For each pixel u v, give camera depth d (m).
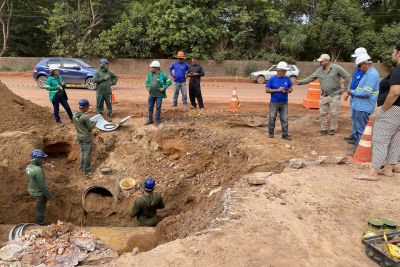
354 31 31.39
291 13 36.47
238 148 8.91
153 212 7.80
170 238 6.04
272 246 4.63
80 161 9.95
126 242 5.62
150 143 10.16
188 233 5.60
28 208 8.70
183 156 9.87
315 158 7.93
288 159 7.87
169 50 28.84
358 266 4.27
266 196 6.02
